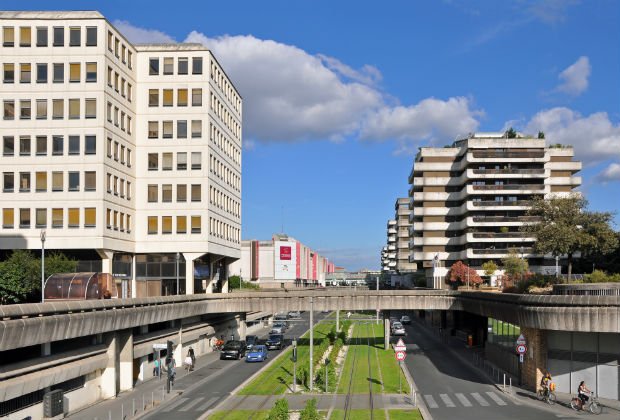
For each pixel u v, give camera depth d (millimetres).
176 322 58125
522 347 40250
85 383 38344
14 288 44062
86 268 58000
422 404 37344
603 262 91062
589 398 34656
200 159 64125
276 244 148000
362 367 54438
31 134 55094
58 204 54719
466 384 44750
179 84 64500
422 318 125438
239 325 85312
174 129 64250
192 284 63719
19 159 54969
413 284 132000
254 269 139500
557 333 40250
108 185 56406
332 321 113562
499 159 104188
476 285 98562
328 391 42562
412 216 118750
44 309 31188
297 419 33125
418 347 70875
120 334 43875
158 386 45688
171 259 65250
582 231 73625
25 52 55438
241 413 35031
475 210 104000
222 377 49875
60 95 55250
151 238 63594
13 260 46062
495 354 55688
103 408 37188
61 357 34500
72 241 54500
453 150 112562
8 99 55250
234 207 79375
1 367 28453
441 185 112062
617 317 34406
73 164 54906
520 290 66250
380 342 76938
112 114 57531
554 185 109188
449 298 67188
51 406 32781
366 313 147500
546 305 37469
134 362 47969
